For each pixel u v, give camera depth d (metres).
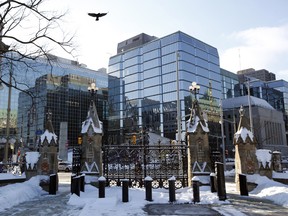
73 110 100.44
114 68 111.56
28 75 49.41
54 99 94.00
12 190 13.27
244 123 16.45
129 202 11.76
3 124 81.75
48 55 17.91
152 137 31.88
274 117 92.38
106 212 9.72
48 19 16.75
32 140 76.75
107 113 112.56
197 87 19.62
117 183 18.17
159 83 93.94
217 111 95.94
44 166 16.77
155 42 97.62
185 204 11.52
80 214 9.41
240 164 15.85
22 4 15.66
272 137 88.69
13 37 15.89
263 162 15.75
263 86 130.00
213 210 10.13
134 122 99.31
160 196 13.08
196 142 17.03
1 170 24.89
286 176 15.84
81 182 15.19
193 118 17.66
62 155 57.03
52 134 17.39
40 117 86.00
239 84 130.62
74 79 102.94
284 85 132.12
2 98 83.31
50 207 11.24
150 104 95.75
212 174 14.60
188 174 17.14
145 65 100.06
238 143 16.11
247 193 14.05
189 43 93.06
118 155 18.73
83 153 17.58
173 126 87.44
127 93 104.69
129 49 108.19
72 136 99.12
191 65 91.62
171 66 91.25
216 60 104.38
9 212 10.27
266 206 10.98
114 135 96.38
